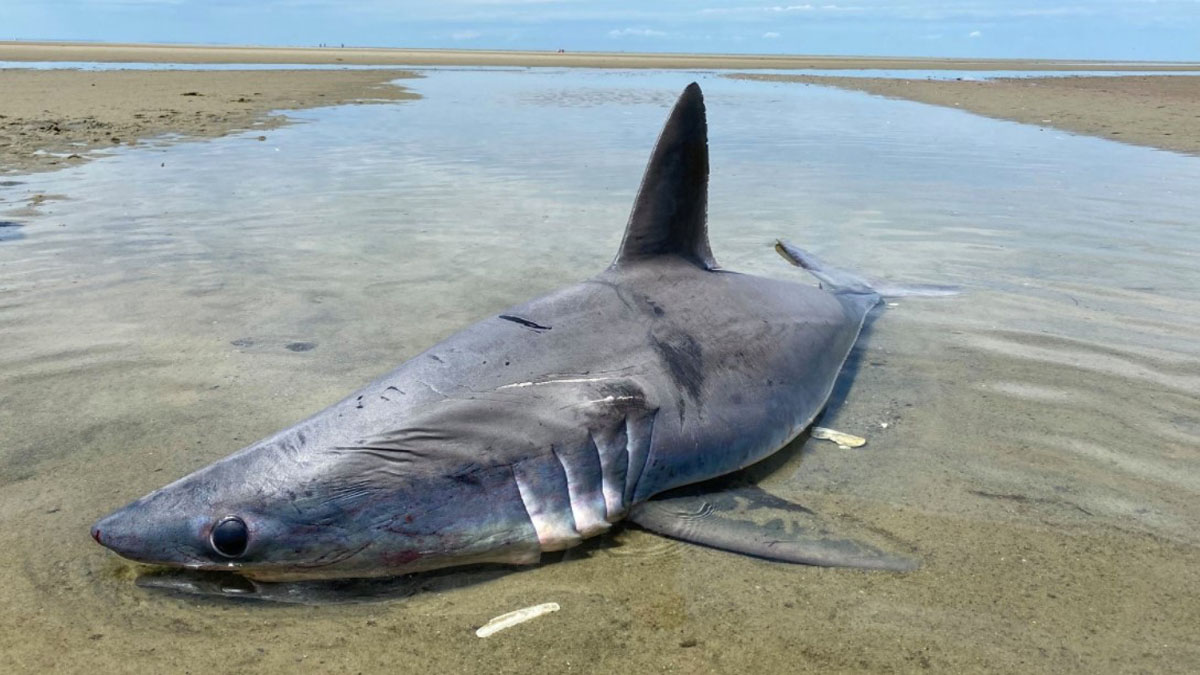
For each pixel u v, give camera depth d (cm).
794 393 404
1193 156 1266
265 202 857
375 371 443
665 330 382
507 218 798
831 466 370
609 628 264
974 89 2938
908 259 670
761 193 938
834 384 449
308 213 810
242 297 560
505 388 326
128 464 349
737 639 260
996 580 288
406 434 300
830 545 306
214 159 1124
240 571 281
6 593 272
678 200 420
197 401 408
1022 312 552
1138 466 365
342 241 707
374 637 259
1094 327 524
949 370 466
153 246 682
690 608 274
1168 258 673
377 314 530
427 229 752
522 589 284
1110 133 1567
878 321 537
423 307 543
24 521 309
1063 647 255
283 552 277
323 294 568
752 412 375
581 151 1241
